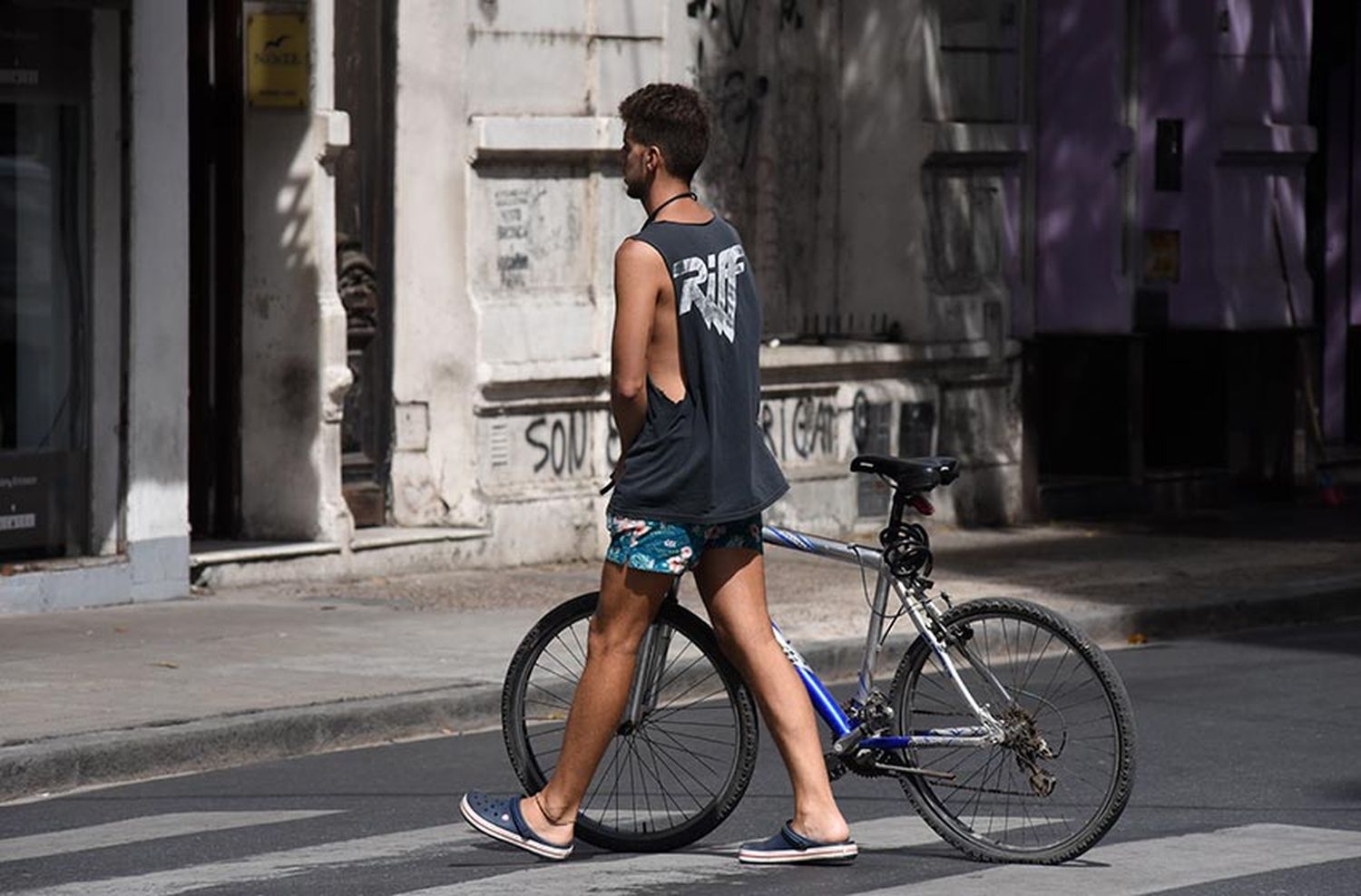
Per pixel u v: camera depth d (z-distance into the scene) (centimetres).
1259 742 3189
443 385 4631
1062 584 4641
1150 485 5966
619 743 2439
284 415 4400
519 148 4666
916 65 5428
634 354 2275
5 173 3953
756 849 2358
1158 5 5991
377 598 4219
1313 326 6300
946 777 2383
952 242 5566
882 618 2417
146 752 2927
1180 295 6038
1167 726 3312
